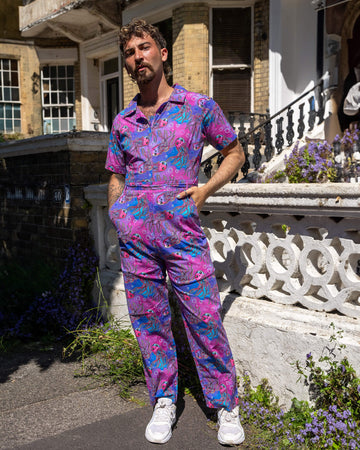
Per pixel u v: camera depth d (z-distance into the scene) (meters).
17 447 2.52
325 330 2.65
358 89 6.95
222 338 2.57
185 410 2.92
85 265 4.52
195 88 9.30
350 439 2.34
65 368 3.63
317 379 2.56
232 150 2.63
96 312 4.41
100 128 13.16
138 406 3.00
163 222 2.47
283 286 3.03
